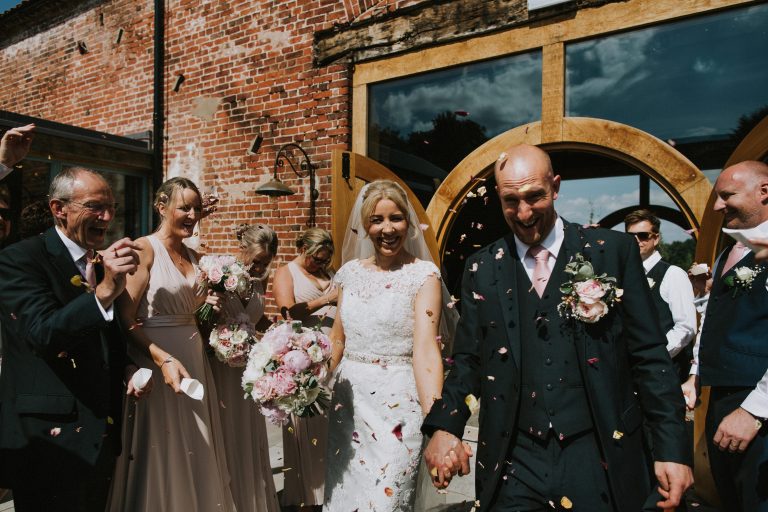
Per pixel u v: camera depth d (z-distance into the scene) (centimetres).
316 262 354
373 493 215
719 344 228
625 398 169
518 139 453
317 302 340
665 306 317
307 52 568
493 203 757
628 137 403
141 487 237
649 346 167
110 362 218
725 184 229
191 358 257
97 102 770
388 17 518
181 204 259
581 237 181
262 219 602
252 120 609
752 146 317
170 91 680
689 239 526
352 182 478
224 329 270
